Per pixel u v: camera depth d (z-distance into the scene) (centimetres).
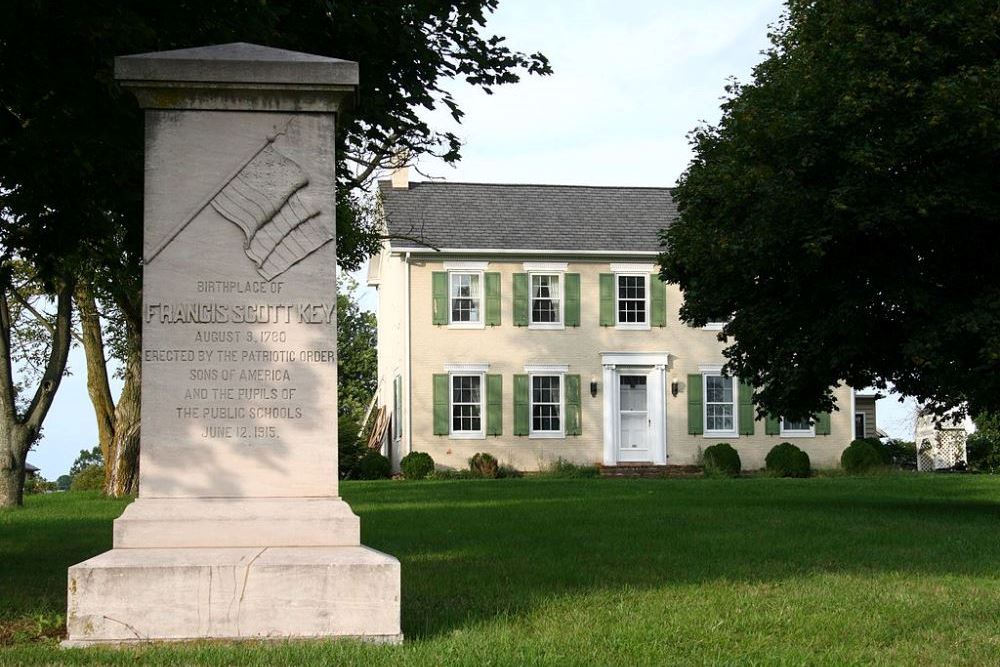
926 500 2186
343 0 1199
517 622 814
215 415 807
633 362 3975
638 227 4097
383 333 4659
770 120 1914
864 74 1816
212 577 721
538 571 1095
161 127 821
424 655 679
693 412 4003
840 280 1959
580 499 2222
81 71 1086
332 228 828
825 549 1287
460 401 3906
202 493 800
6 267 1356
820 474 3872
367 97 1323
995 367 1827
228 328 813
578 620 818
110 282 2253
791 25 2169
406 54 1301
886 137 1827
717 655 712
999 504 2056
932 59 1792
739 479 3216
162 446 801
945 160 1794
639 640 748
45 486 4309
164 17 1103
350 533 795
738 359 2233
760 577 1050
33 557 1310
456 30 1366
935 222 1816
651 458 3988
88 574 714
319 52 1272
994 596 935
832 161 1889
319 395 816
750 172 1919
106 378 2997
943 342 1856
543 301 3962
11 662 666
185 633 717
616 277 3991
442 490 2631
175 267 813
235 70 816
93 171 1205
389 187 4097
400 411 3975
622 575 1066
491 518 1745
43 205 1253
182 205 818
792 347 2016
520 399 3916
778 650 723
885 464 3941
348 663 652
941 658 709
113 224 1363
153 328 808
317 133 833
